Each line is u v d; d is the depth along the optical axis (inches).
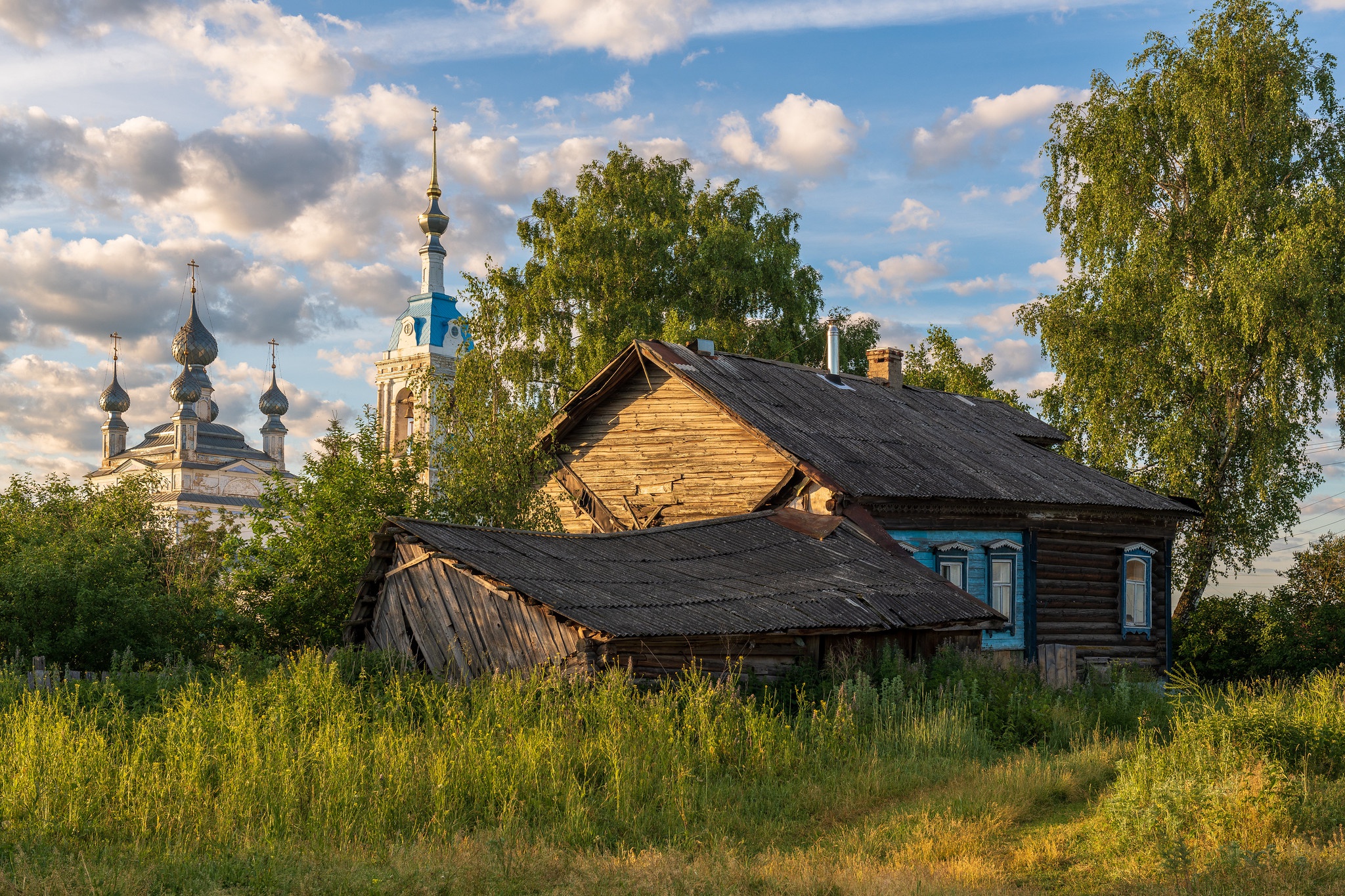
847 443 922.7
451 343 2824.8
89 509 984.9
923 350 1894.7
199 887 302.4
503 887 313.4
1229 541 1269.7
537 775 422.6
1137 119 1328.7
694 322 1630.2
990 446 1075.3
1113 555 1055.6
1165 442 1232.2
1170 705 628.7
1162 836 356.2
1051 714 601.3
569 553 698.8
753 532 811.4
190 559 965.2
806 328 1787.6
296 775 404.5
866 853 362.3
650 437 983.0
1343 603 1186.0
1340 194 1203.2
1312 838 352.5
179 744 437.4
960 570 911.7
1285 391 1182.9
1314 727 460.4
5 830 353.4
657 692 564.7
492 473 932.0
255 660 683.4
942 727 548.4
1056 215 1397.6
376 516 820.0
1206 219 1282.0
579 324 1598.2
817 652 663.8
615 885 314.2
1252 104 1248.8
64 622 707.4
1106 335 1306.6
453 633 623.8
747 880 320.8
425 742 459.8
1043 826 410.3
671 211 1739.7
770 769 469.4
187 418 3523.6
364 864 329.1
